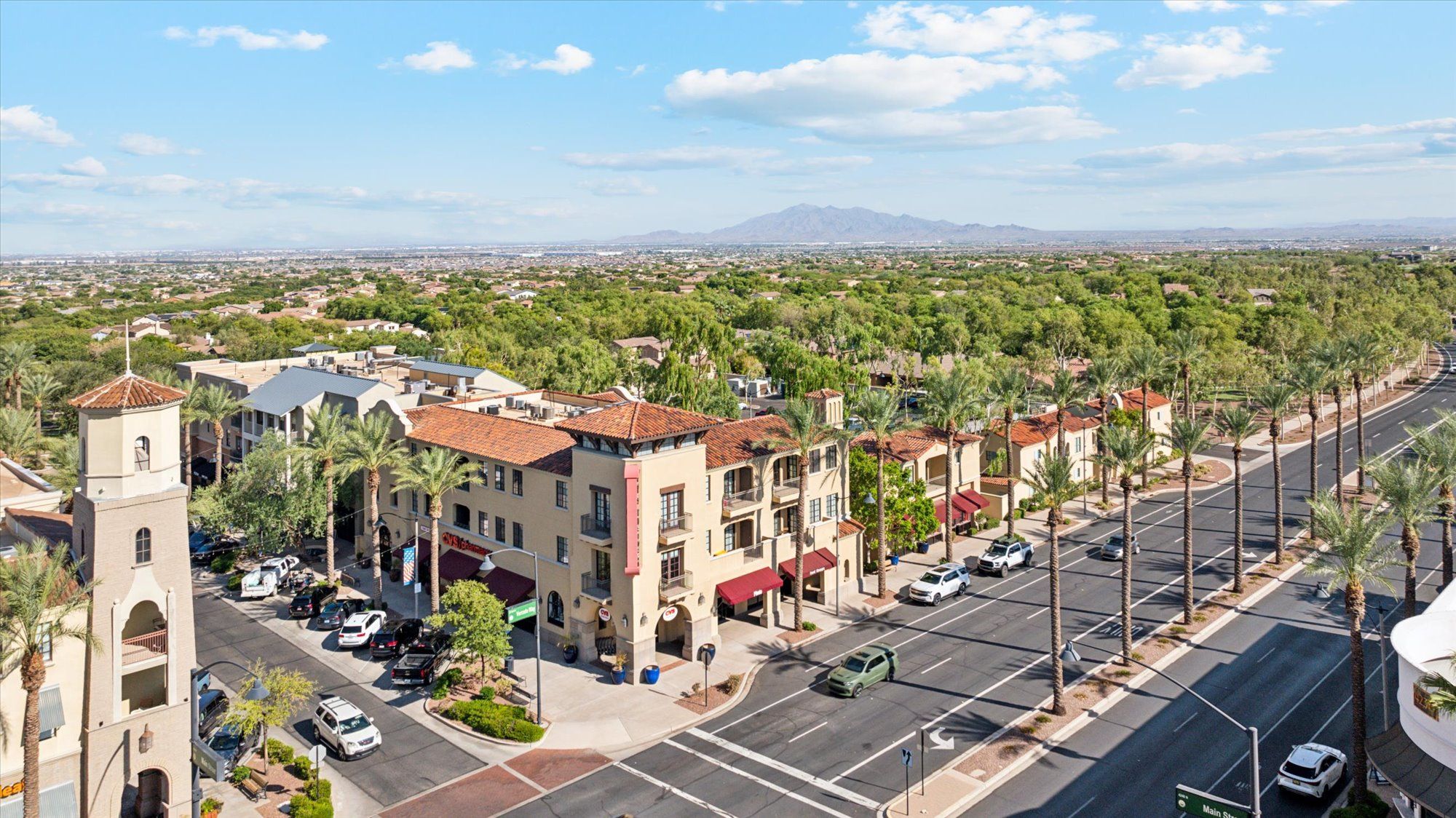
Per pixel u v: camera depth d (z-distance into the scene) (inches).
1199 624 2140.7
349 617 2064.5
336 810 1395.2
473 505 2260.1
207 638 2084.2
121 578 1328.7
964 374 3095.5
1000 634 2106.3
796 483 2225.6
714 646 1967.3
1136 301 7731.3
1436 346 7381.9
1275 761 1518.2
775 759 1550.2
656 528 1876.2
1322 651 1975.9
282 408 2928.2
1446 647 1354.6
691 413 1975.9
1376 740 1330.0
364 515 2591.0
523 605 1763.0
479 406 2699.3
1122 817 1360.7
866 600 2332.7
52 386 3444.9
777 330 6289.4
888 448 2477.9
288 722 1704.0
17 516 1624.0
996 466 3134.8
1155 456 3843.5
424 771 1520.7
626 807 1403.8
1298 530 2918.3
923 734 1446.9
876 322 7219.5
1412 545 1813.5
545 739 1626.5
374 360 3873.0
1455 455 2015.3
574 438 2117.4
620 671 1856.5
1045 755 1556.3
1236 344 5467.5
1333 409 4940.9
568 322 7431.1
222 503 2474.2
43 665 1174.3
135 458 1354.6
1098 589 2411.4
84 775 1306.6
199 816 1295.5
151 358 4785.9
